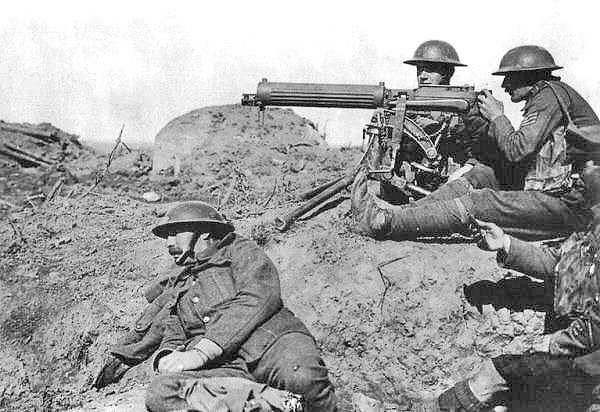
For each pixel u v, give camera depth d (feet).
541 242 15.58
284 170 25.31
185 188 25.49
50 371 14.85
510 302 14.84
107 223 19.63
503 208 15.15
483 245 13.94
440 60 17.30
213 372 11.43
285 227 17.21
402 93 16.75
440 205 15.75
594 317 10.98
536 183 14.99
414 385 14.53
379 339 14.93
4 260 17.08
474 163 17.01
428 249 16.03
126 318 15.64
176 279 12.71
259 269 12.10
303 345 11.68
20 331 15.34
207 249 12.51
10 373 14.69
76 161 32.81
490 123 15.89
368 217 16.39
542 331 14.53
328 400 11.70
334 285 15.56
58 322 15.49
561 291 12.12
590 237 11.81
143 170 29.58
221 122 29.96
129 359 12.97
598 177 13.48
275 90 17.02
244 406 10.91
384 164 17.42
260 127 29.60
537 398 11.59
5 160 31.76
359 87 16.89
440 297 15.03
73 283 16.40
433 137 17.02
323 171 24.95
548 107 14.79
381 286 15.34
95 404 13.07
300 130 30.25
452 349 14.67
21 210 22.07
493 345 14.61
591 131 14.17
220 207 20.57
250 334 11.74
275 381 11.57
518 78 15.58
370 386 14.67
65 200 22.38
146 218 20.15
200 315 12.09
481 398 11.70
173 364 11.34
